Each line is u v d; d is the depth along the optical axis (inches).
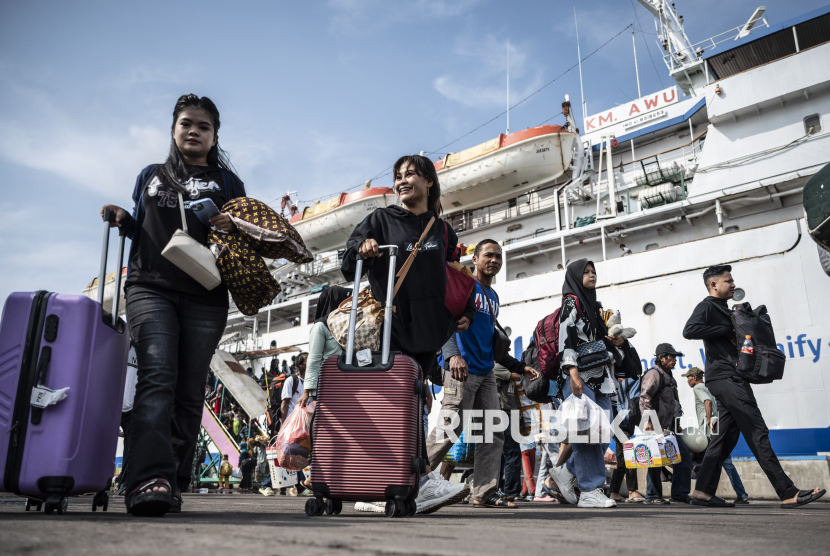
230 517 69.6
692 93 746.2
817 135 547.2
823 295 441.1
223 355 584.4
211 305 85.7
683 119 700.0
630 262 538.6
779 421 430.3
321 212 1005.2
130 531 39.8
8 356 70.2
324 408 81.8
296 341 841.5
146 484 67.1
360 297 98.4
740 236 488.7
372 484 77.5
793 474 271.9
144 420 72.0
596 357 145.5
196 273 80.4
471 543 38.6
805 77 557.3
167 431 73.1
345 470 78.8
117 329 81.1
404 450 78.0
